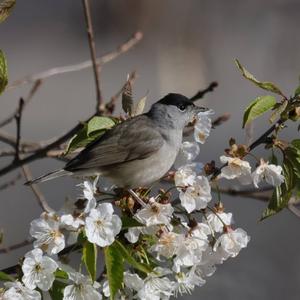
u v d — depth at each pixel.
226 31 28.86
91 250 6.79
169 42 28.12
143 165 8.99
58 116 23.69
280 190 7.48
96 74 9.84
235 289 15.01
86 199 7.40
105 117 8.19
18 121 9.52
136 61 27.72
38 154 9.62
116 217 6.79
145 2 29.12
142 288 7.03
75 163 8.70
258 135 20.77
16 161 9.64
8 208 16.83
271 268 15.66
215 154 19.69
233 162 7.41
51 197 17.09
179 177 7.37
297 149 7.47
